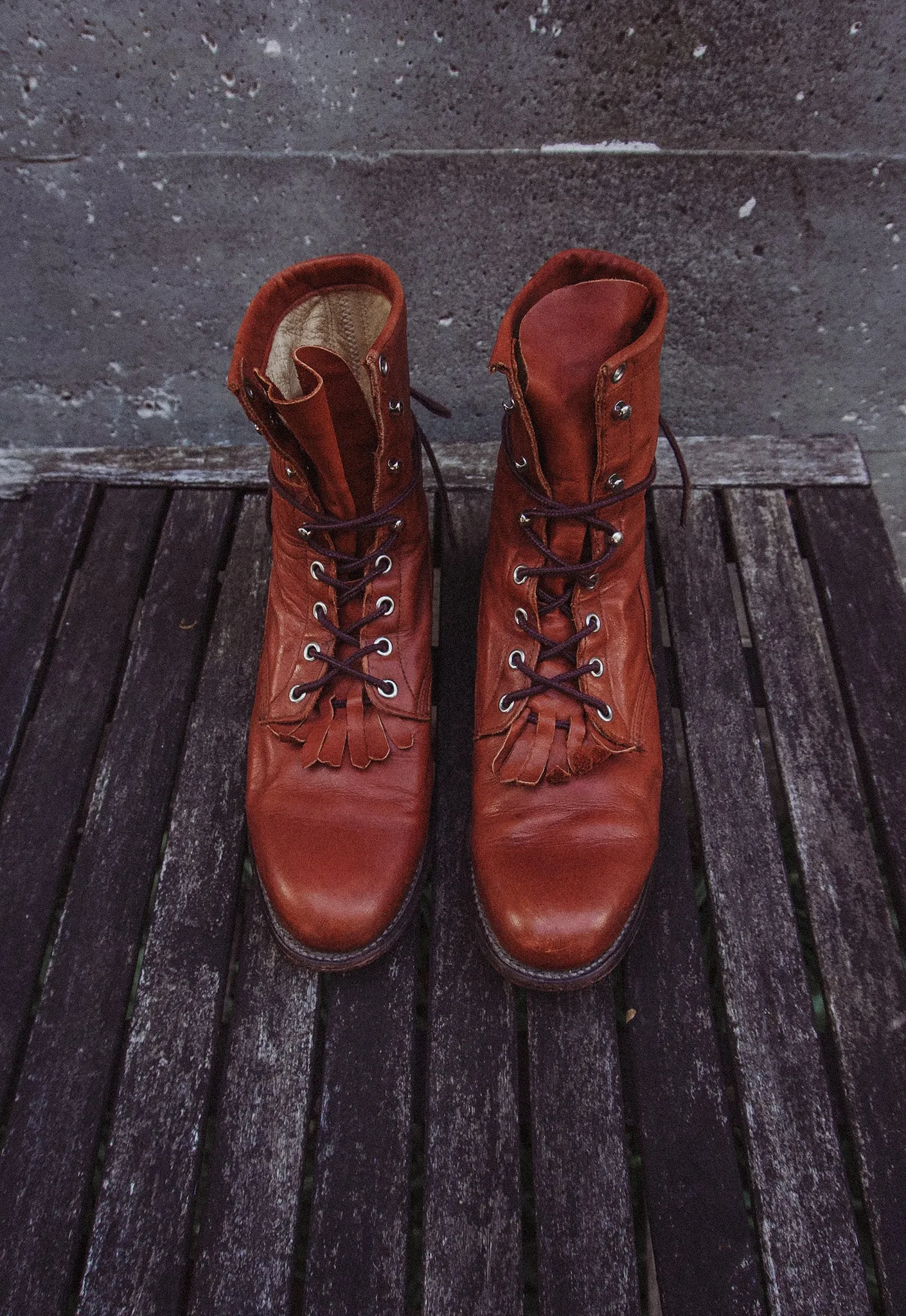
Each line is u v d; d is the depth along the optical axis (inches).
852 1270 20.6
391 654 24.3
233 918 24.1
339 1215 21.2
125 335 32.6
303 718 23.8
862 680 26.6
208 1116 23.4
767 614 27.7
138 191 29.5
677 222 29.4
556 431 21.4
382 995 23.0
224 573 29.3
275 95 27.7
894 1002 22.9
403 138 28.2
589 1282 20.6
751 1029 22.7
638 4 25.7
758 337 31.7
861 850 24.5
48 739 26.5
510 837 22.8
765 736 32.6
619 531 23.1
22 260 31.0
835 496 29.4
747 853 24.5
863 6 25.5
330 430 21.0
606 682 23.5
